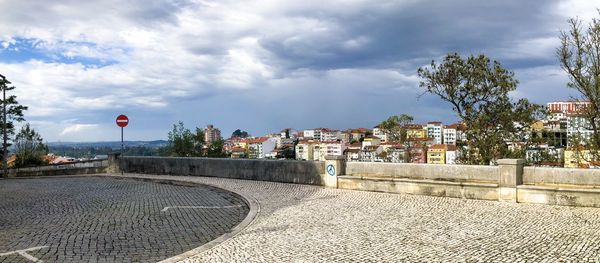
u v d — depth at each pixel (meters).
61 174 29.33
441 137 43.12
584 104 17.36
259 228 10.05
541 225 9.64
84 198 15.62
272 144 103.44
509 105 21.19
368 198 13.74
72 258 7.95
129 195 16.31
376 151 55.88
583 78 17.28
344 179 15.92
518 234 8.93
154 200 14.96
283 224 10.41
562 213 10.76
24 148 44.94
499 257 7.42
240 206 13.69
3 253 8.26
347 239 8.81
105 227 10.52
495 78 21.20
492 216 10.65
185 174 22.42
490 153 21.00
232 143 101.81
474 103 21.69
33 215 12.27
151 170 24.08
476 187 12.99
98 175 24.89
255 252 8.05
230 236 9.32
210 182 19.09
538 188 12.02
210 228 10.47
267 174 18.80
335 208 12.26
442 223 10.05
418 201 12.91
